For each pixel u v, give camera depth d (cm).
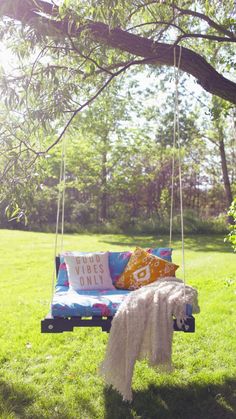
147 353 359
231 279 671
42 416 362
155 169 2286
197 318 619
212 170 2328
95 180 2214
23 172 307
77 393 399
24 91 304
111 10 313
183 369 454
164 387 416
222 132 1966
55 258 529
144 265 494
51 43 333
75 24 338
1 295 805
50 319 355
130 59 462
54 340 543
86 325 359
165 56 387
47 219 2247
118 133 2138
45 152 320
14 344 528
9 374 441
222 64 627
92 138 2106
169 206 2272
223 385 418
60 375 439
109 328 360
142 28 464
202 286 828
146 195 2294
